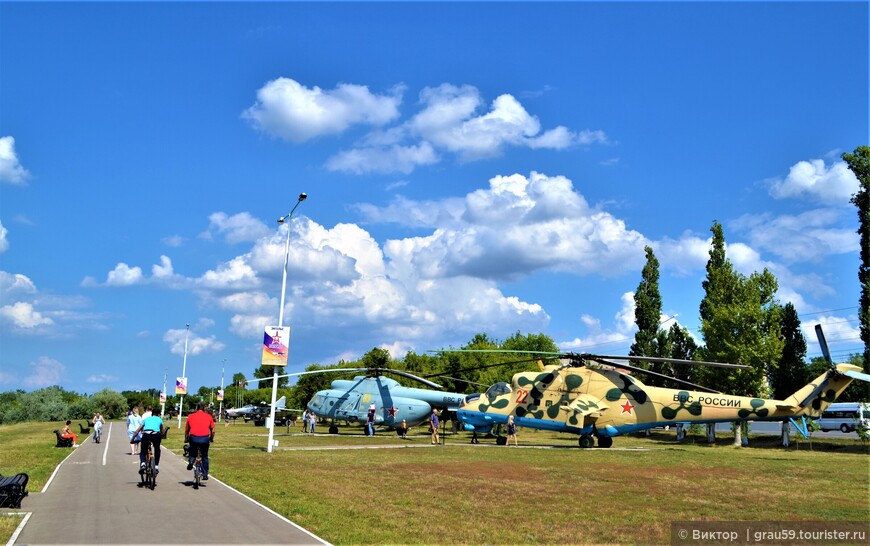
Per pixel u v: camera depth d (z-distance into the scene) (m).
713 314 48.16
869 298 36.84
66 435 33.41
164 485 17.44
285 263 31.34
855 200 38.12
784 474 21.72
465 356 76.75
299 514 13.24
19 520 12.45
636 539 11.63
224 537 11.14
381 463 24.34
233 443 36.00
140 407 28.36
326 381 87.50
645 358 32.03
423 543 11.01
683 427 51.97
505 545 11.01
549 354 37.16
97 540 10.86
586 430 35.94
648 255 59.38
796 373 49.50
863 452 37.44
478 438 46.25
